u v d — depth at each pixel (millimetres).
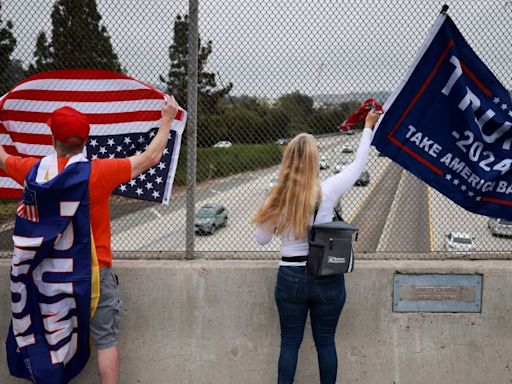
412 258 3723
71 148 2822
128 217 3850
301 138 2979
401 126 3566
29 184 2729
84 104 3568
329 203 2984
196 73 3539
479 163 3520
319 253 2910
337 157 3633
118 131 3578
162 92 3555
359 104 3611
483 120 3535
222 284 3555
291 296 3027
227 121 3688
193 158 3600
